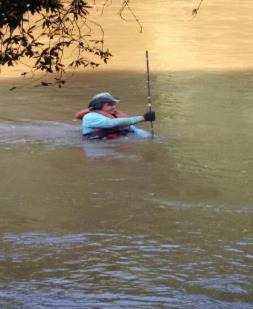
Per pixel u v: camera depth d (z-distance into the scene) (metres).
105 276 6.97
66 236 8.03
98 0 30.86
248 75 19.22
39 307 6.32
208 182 10.17
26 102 15.95
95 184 10.11
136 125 13.95
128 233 8.12
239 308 6.29
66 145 12.59
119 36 24.97
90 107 13.48
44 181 10.29
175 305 6.35
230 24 27.94
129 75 19.17
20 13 5.76
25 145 12.52
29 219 8.62
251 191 9.70
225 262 7.27
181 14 29.94
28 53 6.22
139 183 10.16
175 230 8.20
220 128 13.59
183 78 18.91
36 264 7.27
